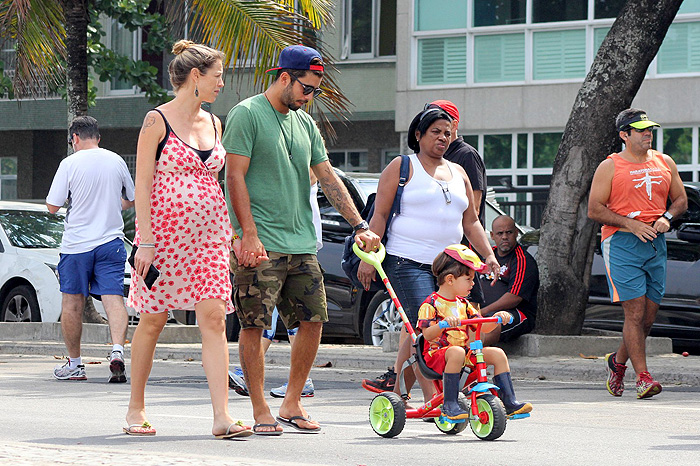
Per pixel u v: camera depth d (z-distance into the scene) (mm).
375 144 63719
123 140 70500
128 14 53094
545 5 55875
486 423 14664
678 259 30156
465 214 17641
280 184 14648
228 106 62938
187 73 14453
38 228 38094
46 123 70062
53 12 35688
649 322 21547
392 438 14875
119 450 12500
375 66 61375
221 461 11555
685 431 15969
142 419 14969
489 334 26281
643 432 15820
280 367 27844
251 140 14539
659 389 20578
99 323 34969
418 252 16750
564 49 55531
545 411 18531
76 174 24344
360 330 31203
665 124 53250
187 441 14219
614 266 21422
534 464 12672
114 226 24516
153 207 14305
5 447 12422
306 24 34938
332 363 27375
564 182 29297
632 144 21578
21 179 73562
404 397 16531
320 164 15406
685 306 29844
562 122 55219
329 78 34844
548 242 29359
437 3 57812
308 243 14906
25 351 32344
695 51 52688
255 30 34125
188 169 14375
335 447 13906
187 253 14312
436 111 17000
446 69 57719
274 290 14547
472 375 15016
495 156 57188
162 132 14320
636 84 29328
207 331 14438
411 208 16844
